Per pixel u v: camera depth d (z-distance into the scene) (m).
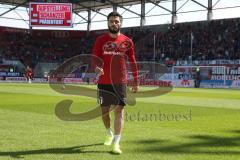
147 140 7.92
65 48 62.34
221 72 40.91
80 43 62.47
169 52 50.72
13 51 60.59
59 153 6.59
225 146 7.38
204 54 47.56
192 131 9.28
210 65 41.72
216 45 47.66
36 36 62.88
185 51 49.66
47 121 10.79
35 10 49.69
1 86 37.06
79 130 9.19
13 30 62.22
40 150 6.79
